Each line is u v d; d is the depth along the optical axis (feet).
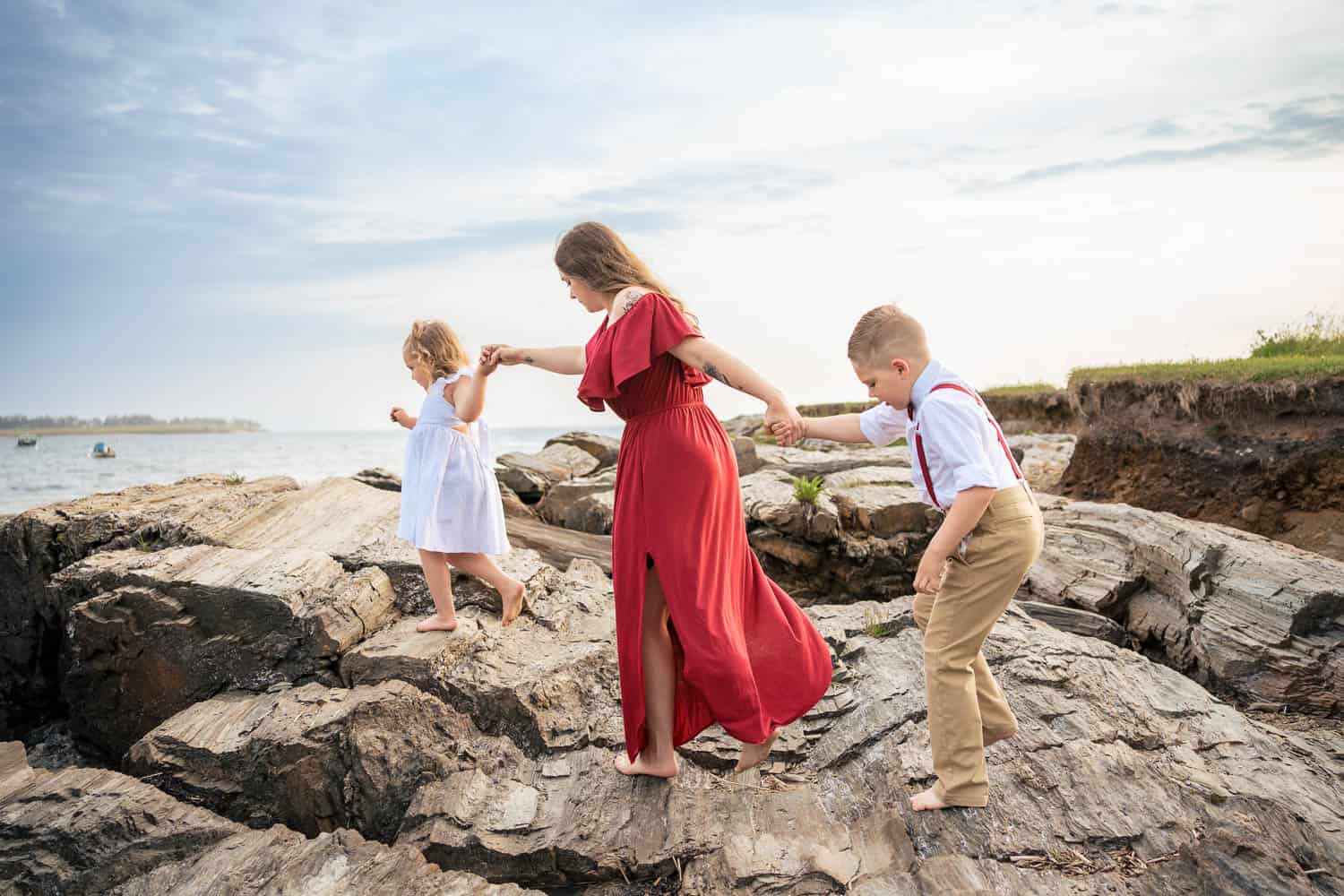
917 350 9.03
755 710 9.19
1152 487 24.82
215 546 16.85
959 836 8.71
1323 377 21.91
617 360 9.18
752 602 10.06
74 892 8.88
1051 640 13.43
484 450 13.92
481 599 15.11
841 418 10.50
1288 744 11.03
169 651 14.23
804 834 8.96
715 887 8.23
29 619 19.07
